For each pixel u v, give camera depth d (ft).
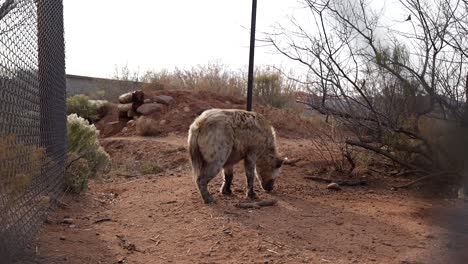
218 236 19.12
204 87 71.87
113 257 16.67
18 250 15.10
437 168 26.40
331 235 19.83
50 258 15.81
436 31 28.27
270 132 26.99
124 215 22.26
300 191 28.07
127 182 31.42
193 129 24.95
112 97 83.15
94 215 22.04
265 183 27.73
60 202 22.63
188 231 19.80
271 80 70.23
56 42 22.47
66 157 25.79
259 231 19.85
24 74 15.89
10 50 14.01
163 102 62.54
